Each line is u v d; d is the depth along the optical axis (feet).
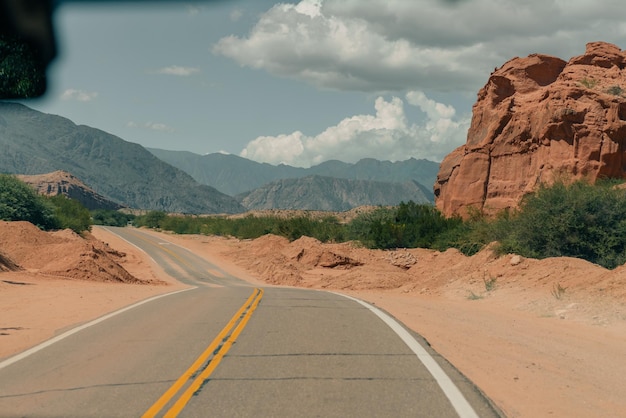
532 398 23.95
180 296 67.05
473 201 199.93
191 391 24.18
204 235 299.99
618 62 189.78
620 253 83.56
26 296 63.46
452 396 23.21
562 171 166.61
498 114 201.05
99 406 22.25
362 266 143.43
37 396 23.97
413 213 189.47
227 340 36.11
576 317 50.83
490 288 71.97
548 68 214.28
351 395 23.41
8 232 127.75
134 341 36.17
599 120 167.02
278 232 224.53
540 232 87.56
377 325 42.37
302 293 74.02
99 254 109.09
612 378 28.53
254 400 22.75
